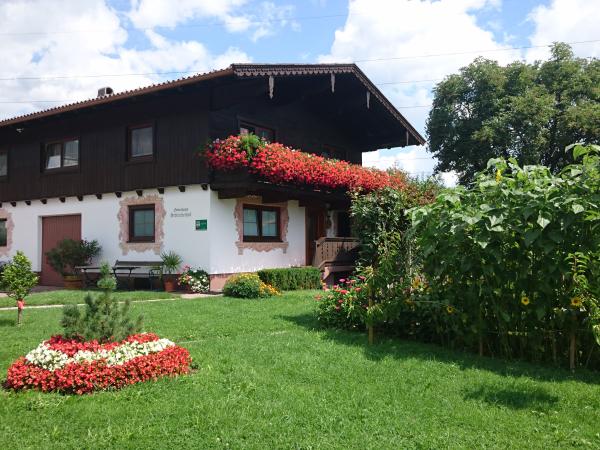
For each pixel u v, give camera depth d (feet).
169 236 43.91
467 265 18.56
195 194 42.52
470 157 84.79
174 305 32.27
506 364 18.06
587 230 17.07
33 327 24.63
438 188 48.67
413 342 21.50
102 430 12.14
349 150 61.57
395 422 12.71
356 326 23.77
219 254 42.34
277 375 16.53
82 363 15.21
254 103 46.68
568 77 84.48
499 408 13.78
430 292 21.22
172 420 12.71
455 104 88.99
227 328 24.49
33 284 26.55
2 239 57.00
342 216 59.77
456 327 19.71
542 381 16.10
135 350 16.43
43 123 51.11
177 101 43.42
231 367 17.25
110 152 47.47
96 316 17.08
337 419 12.87
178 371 16.56
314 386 15.46
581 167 17.43
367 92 51.24
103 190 47.73
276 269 43.27
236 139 39.93
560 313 17.44
